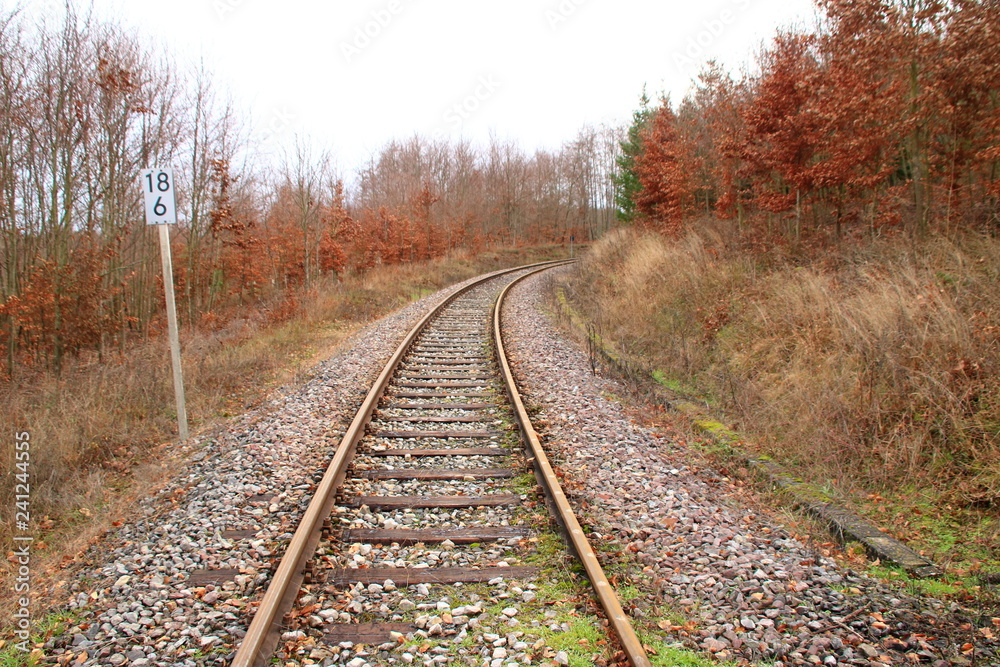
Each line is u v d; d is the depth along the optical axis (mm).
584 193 67500
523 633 3371
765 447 6277
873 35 8992
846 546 4441
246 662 2979
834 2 9289
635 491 5344
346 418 7578
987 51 7859
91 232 12930
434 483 5613
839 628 3389
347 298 20500
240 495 5348
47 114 12391
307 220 23500
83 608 3842
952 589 3779
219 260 20562
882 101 9102
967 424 5199
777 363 8070
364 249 30531
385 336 13953
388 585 3881
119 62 13992
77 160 13508
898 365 5934
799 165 12039
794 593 3744
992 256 7469
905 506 4934
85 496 5734
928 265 7750
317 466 5965
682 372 9406
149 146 15305
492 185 60781
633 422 7391
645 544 4406
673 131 20328
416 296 24797
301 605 3662
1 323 11320
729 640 3322
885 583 3855
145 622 3586
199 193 17781
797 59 11625
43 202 12875
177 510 5203
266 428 7207
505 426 7199
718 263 12898
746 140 13430
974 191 9773
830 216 14008
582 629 3391
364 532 4566
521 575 4012
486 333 13992
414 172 48750
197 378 9789
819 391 6645
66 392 8305
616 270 18984
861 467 5547
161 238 7082
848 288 8508
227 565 4188
